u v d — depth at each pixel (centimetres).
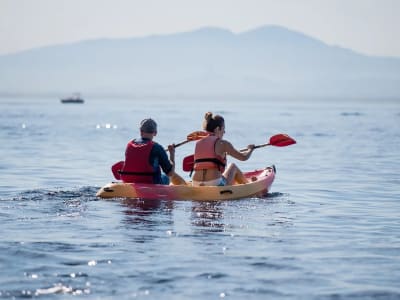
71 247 1848
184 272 1622
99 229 2097
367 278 1600
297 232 2133
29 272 1600
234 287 1516
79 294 1454
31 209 2438
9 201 2614
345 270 1669
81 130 9056
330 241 2008
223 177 2855
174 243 1919
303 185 3478
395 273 1647
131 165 2747
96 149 5844
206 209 2500
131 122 12294
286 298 1449
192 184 2833
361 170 4316
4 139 6975
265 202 2764
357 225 2294
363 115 18675
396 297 1462
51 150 5644
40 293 1455
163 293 1468
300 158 5238
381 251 1880
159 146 2745
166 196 2672
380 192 3228
